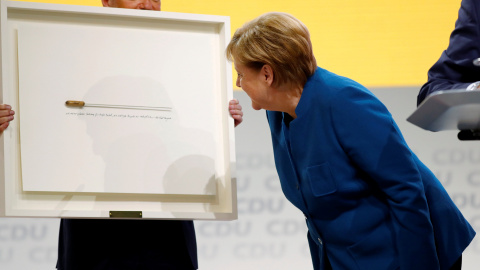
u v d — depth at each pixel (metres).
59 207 5.44
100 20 5.75
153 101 5.72
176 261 5.77
